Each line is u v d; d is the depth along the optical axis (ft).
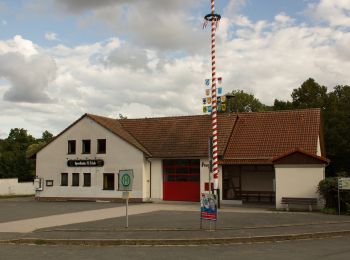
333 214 79.05
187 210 88.17
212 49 94.73
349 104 176.24
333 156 163.12
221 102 94.99
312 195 88.17
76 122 128.98
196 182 117.50
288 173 90.33
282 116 120.67
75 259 40.06
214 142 93.91
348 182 79.77
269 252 42.93
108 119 135.44
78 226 61.57
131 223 64.39
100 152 125.08
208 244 48.49
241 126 122.31
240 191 116.37
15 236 53.72
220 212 83.20
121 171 59.16
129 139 123.34
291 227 58.90
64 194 128.47
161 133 128.06
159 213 80.84
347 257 39.70
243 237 49.83
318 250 43.80
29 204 112.88
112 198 121.90
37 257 41.19
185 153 117.08
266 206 101.60
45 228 59.82
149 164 121.90
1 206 105.81
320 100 186.91
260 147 112.16
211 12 94.07
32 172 227.40
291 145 109.60
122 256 41.47
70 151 130.00
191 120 129.08
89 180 126.11
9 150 292.40
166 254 42.39
